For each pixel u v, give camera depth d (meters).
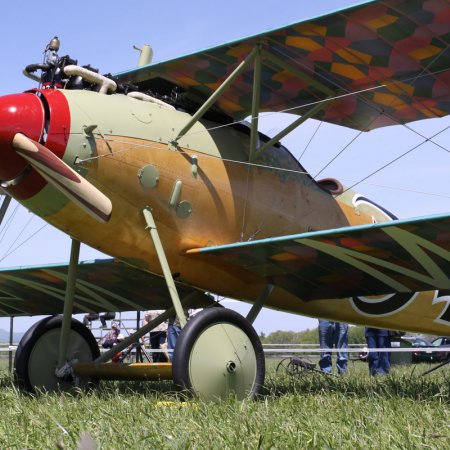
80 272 6.94
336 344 10.02
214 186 6.05
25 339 6.21
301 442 2.99
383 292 6.36
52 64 5.70
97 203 5.21
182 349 5.02
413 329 8.26
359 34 5.64
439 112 6.86
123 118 5.62
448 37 5.55
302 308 7.18
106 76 5.93
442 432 3.20
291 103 7.00
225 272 6.23
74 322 6.61
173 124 5.96
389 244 5.18
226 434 3.16
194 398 4.80
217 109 6.69
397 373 8.84
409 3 5.16
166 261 5.54
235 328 5.37
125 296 7.83
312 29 5.64
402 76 6.24
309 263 5.84
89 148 5.35
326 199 7.10
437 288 6.07
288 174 6.73
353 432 3.20
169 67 6.34
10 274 7.06
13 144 5.04
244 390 5.32
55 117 5.23
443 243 5.04
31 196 5.31
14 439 3.24
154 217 5.72
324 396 4.97
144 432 3.14
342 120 7.32
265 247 5.48
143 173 5.62
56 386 6.32
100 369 5.74
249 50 6.03
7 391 5.59
